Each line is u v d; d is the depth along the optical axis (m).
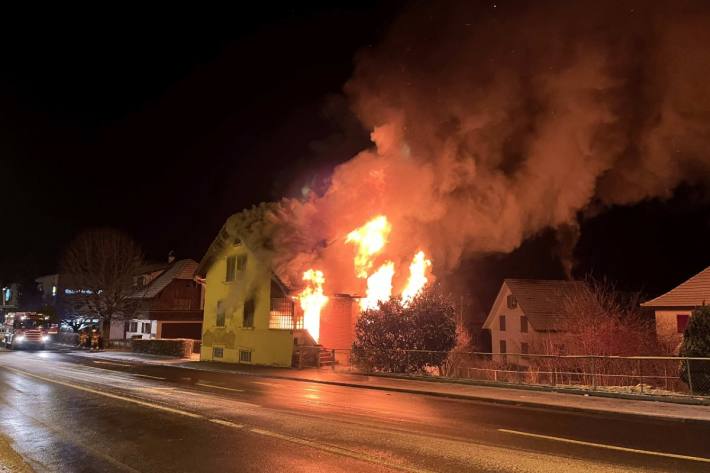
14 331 40.91
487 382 16.09
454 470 6.76
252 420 10.40
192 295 47.44
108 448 8.16
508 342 46.22
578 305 23.84
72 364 25.12
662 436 8.84
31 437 8.97
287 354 24.14
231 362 27.53
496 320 48.75
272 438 8.73
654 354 21.33
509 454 7.57
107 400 13.21
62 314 50.88
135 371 22.08
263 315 26.03
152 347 34.53
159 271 51.16
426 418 10.62
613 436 8.84
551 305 43.28
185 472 6.85
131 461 7.41
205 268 31.09
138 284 51.06
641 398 12.84
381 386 16.06
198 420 10.43
